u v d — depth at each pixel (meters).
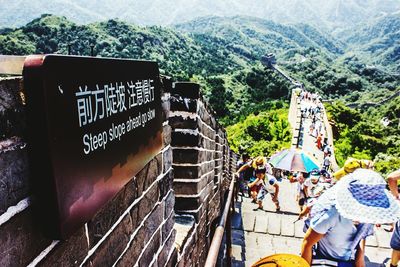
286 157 7.73
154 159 2.05
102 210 1.38
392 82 137.75
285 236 5.65
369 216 2.29
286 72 126.62
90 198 1.19
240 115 59.75
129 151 1.56
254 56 186.00
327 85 123.81
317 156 20.73
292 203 7.78
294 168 7.48
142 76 1.75
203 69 126.62
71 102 1.07
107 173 1.33
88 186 1.17
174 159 3.20
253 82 98.94
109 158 1.35
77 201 1.10
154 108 1.96
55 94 0.98
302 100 38.56
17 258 0.93
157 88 2.03
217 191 5.00
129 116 1.56
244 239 5.42
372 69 144.88
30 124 0.94
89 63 1.18
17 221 0.93
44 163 0.96
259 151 26.05
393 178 3.84
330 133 24.50
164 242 2.26
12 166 0.91
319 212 2.51
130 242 1.68
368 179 2.37
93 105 1.22
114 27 125.88
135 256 1.75
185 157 3.20
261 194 7.05
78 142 1.11
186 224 3.06
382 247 5.14
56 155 0.98
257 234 5.61
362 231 2.49
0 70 0.93
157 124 2.03
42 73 0.92
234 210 6.30
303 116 30.36
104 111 1.30
